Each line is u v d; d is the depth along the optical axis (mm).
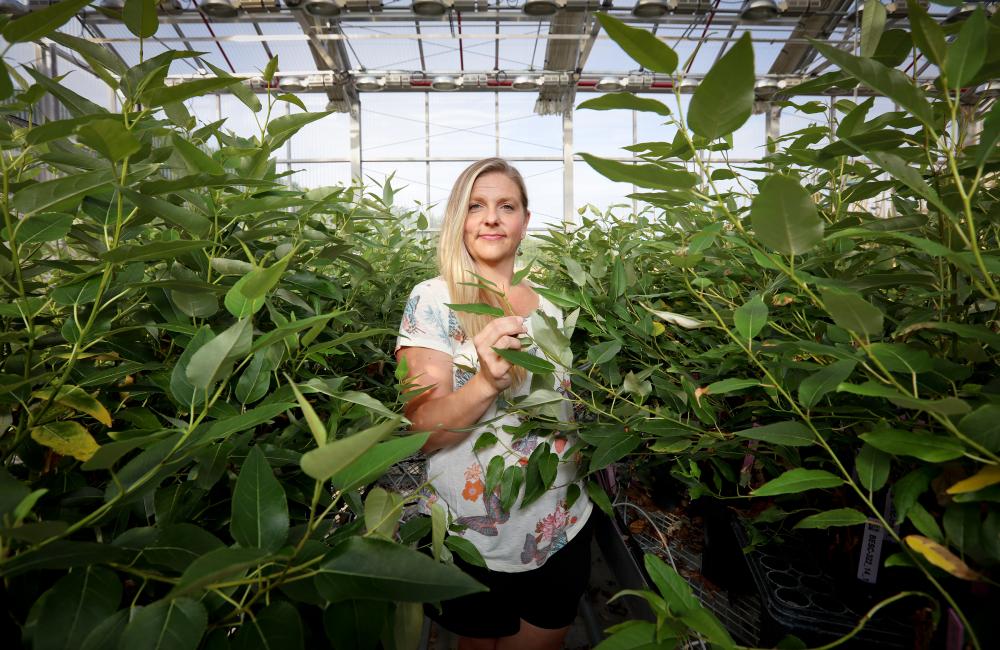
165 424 711
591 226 1640
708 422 721
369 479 392
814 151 694
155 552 390
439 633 1521
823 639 714
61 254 1105
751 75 373
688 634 390
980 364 614
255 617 376
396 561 369
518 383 1126
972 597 516
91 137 420
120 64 544
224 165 861
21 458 542
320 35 6770
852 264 832
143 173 629
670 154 600
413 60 9188
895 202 791
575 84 8266
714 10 6430
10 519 330
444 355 1172
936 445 396
